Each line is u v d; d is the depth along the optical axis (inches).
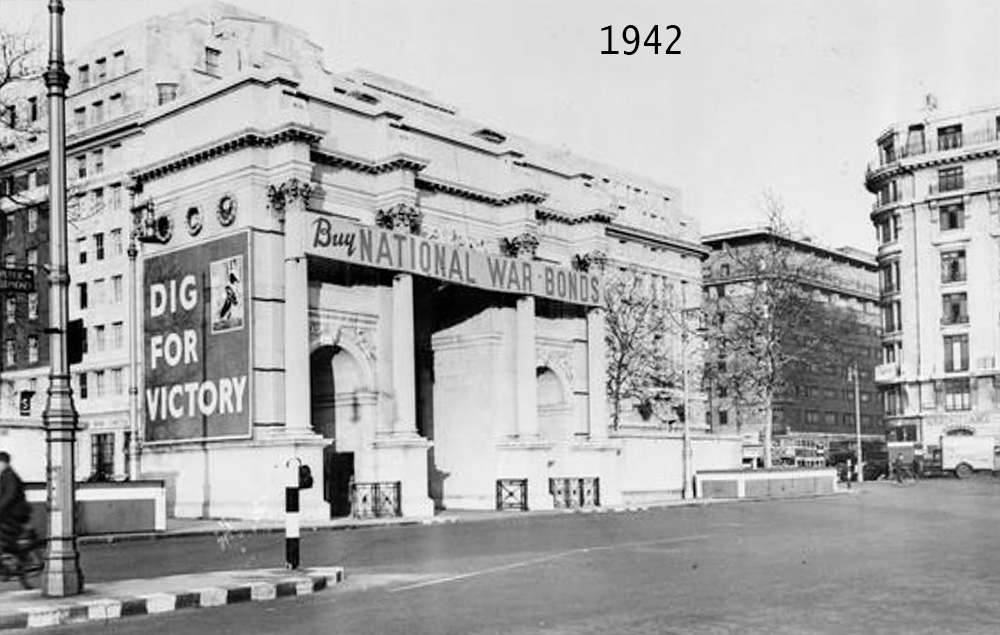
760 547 905.5
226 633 474.6
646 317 3080.7
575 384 2028.8
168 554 928.3
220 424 1510.8
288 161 1493.6
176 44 2763.3
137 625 511.8
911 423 3432.6
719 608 519.2
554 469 1969.7
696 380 3235.7
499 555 876.6
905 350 3474.4
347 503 1647.4
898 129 3550.7
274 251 1505.9
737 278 3769.7
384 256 1604.3
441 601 572.1
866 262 4653.1
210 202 1563.7
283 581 628.1
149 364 1631.4
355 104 1658.5
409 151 1680.6
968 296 3366.1
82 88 2896.2
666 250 3378.4
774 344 2728.8
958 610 497.7
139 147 2230.6
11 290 1167.0
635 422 3063.5
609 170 3501.5
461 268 1731.1
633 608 527.2
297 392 1485.0
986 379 3299.7
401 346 1636.3
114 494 1151.6
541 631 459.5
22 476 1207.6
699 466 2265.0
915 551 821.9
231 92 1549.0
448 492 1900.8
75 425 594.2
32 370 2753.4
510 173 1919.3
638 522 1350.9
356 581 685.9
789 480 2151.8
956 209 3422.7
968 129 3408.0
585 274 2017.7
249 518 1456.7
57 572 575.2
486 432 1860.2
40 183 2847.0
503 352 1868.8
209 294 1544.0
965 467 3088.1
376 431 1633.9
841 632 440.1
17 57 1550.2
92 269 2795.3
